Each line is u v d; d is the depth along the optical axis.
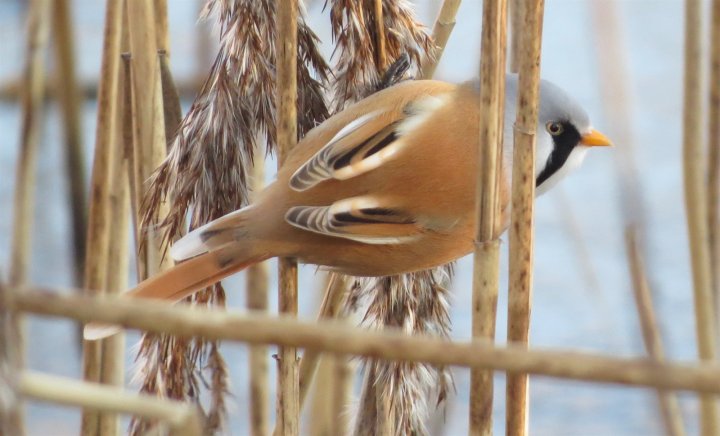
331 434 7.88
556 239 13.21
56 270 12.91
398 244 5.97
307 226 5.66
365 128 6.03
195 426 3.40
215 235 5.94
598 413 10.80
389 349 3.19
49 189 14.25
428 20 9.21
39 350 11.27
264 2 6.04
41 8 8.29
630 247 6.22
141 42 6.33
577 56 16.95
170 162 6.10
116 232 7.00
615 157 8.84
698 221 5.91
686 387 3.07
